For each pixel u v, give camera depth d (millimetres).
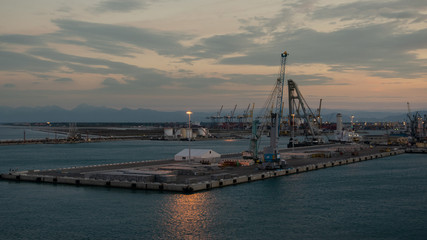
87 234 64000
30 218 72625
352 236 63969
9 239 62312
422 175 130000
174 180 98812
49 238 62375
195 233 64500
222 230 66062
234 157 169000
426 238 63281
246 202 84625
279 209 79625
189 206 79875
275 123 149375
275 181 112688
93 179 100312
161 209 77438
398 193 97688
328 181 115062
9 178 110312
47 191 93375
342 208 81562
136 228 66688
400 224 70438
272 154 131375
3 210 77750
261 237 62875
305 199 89375
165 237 62625
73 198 86125
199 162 138750
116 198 85750
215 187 99312
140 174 102062
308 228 67750
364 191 99812
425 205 84625
